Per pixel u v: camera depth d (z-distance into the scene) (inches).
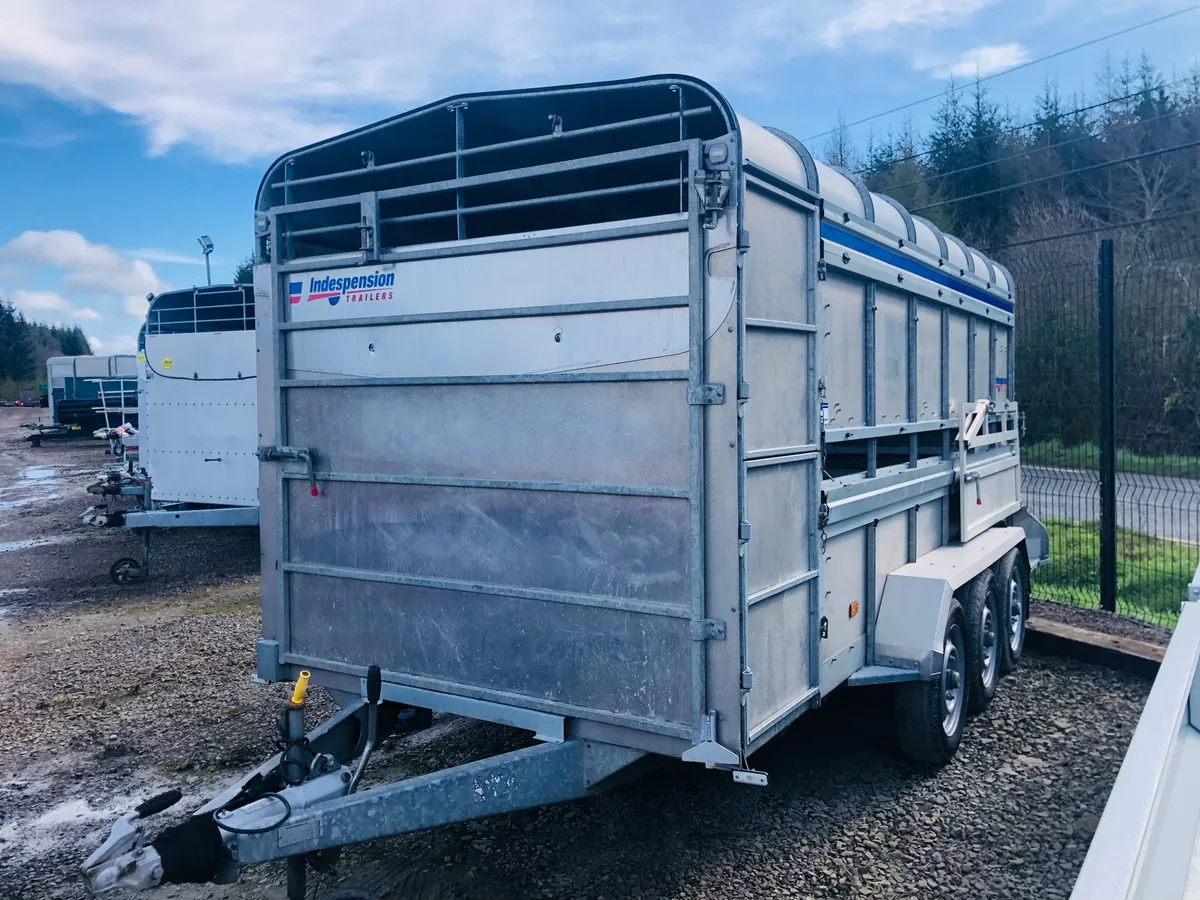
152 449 400.5
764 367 126.9
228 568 412.5
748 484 121.1
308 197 163.3
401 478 143.6
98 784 185.0
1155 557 367.2
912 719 174.2
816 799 167.0
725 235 115.2
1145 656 236.1
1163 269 403.9
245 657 268.5
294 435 156.3
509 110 136.2
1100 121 1164.5
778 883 139.0
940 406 218.5
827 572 150.4
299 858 116.4
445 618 140.6
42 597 359.6
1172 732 63.4
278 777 119.6
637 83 123.0
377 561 147.3
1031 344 418.3
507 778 122.1
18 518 591.2
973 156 1205.7
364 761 121.9
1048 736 195.9
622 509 124.6
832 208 152.7
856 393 167.9
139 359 427.2
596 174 139.7
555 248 128.6
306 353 154.1
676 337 119.6
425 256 139.9
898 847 149.6
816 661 142.6
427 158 141.6
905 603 175.2
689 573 119.5
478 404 136.2
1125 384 405.7
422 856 149.3
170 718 220.2
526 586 132.8
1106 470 293.1
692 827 157.2
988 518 246.5
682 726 120.5
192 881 106.6
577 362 127.3
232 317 386.9
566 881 140.8
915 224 207.2
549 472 130.2
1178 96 1078.4
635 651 124.2
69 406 1332.4
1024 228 999.6
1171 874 51.1
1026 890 136.8
